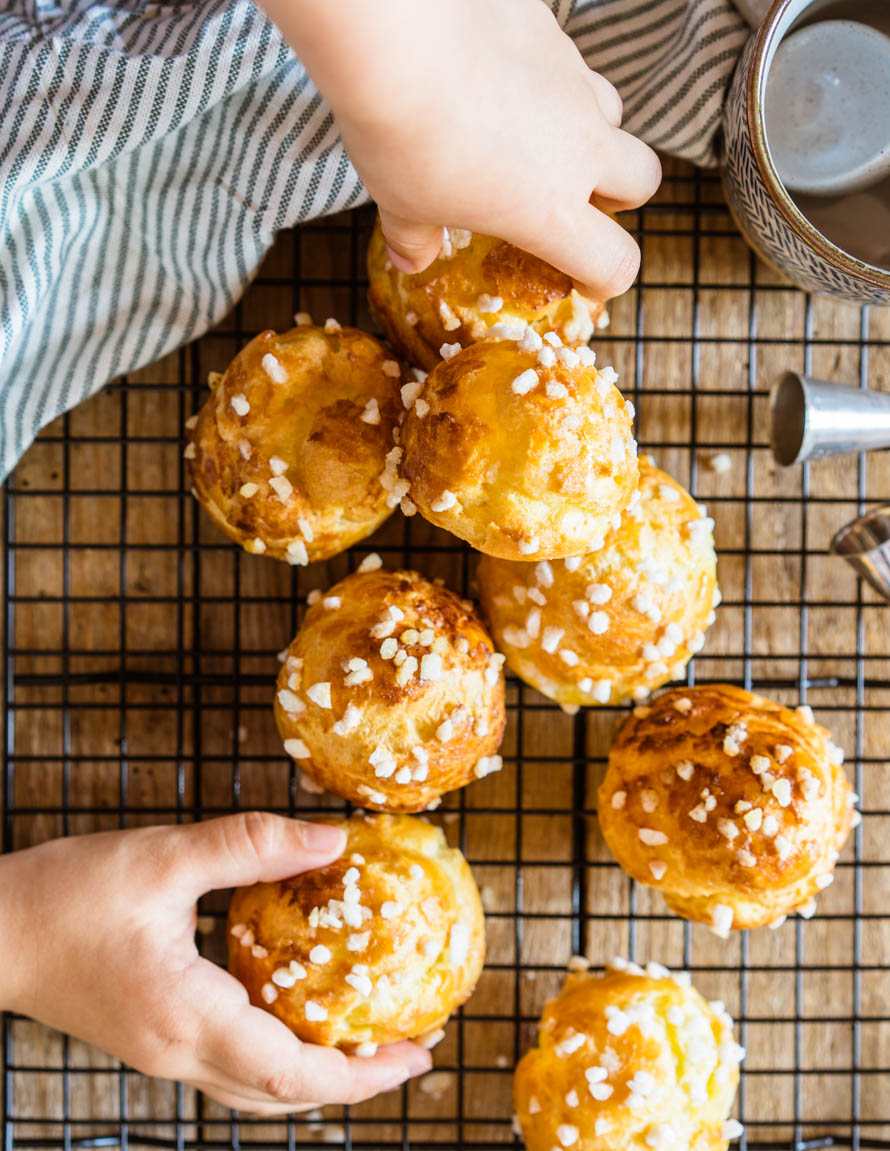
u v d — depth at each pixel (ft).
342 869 1.28
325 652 1.26
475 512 1.18
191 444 1.30
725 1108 1.31
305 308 1.39
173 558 1.40
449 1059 1.41
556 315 1.27
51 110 1.23
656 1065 1.28
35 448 1.40
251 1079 1.26
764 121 1.25
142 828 1.32
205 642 1.40
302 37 1.03
